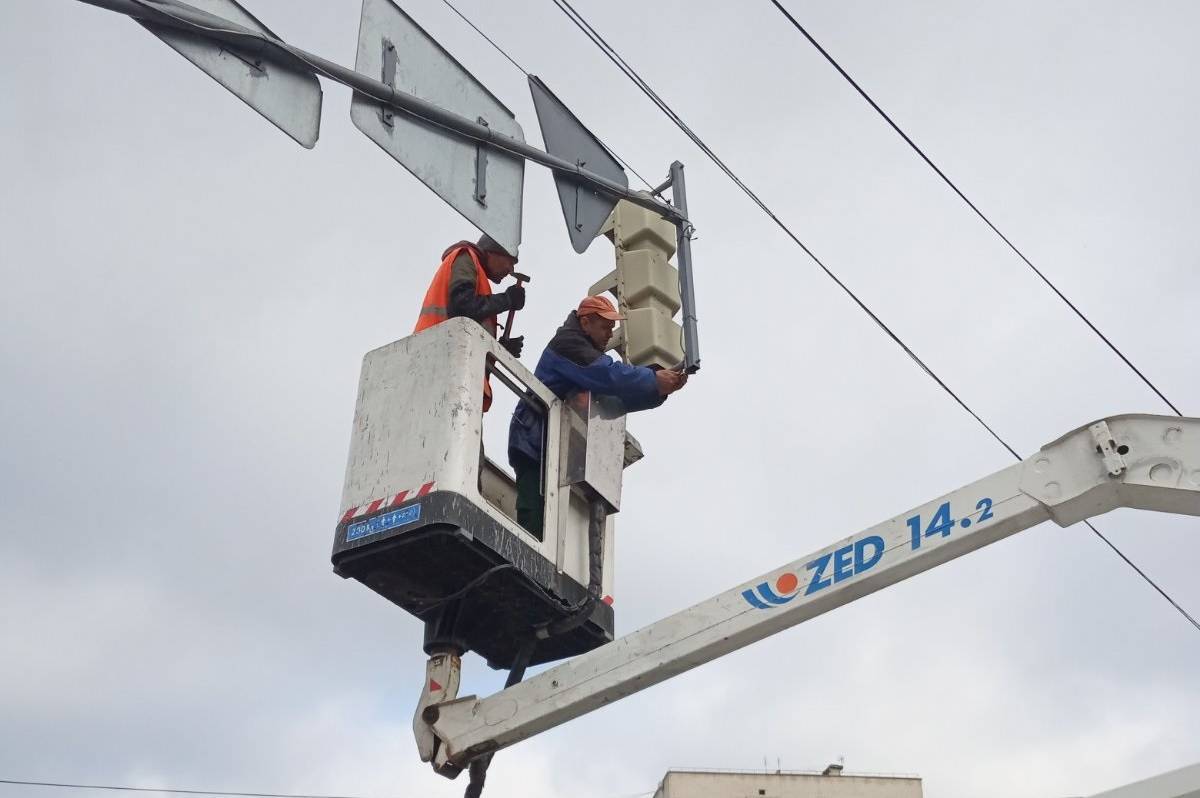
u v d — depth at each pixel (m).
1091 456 6.40
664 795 33.22
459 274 8.15
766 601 6.87
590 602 7.77
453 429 7.29
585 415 8.12
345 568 7.36
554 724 7.23
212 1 6.14
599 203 8.30
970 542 6.55
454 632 7.64
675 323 8.62
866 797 33.44
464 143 7.30
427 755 7.39
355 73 6.63
